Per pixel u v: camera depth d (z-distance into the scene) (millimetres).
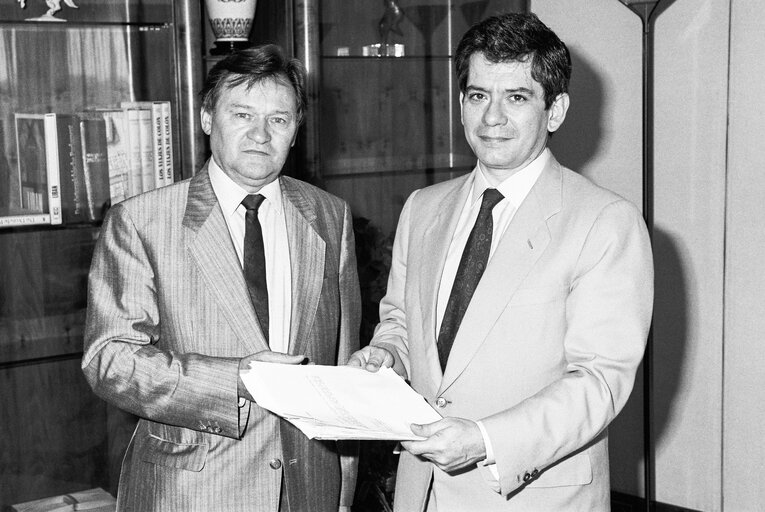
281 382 1752
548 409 1709
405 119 3484
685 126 3635
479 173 1963
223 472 1909
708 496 3725
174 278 1937
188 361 1872
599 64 3816
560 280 1808
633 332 1771
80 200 2793
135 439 2021
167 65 2877
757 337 3533
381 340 2049
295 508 1988
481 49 1804
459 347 1835
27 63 2736
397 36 3410
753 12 3424
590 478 1836
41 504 2768
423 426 1642
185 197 2006
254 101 1924
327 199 2195
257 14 3123
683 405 3754
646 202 3459
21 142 2713
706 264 3635
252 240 2010
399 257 2123
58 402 2820
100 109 2826
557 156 4000
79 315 2850
